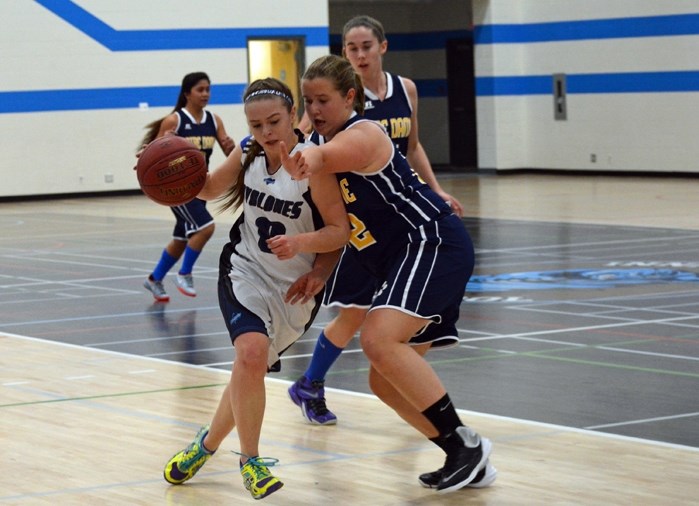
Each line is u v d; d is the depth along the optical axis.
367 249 5.26
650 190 23.70
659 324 9.65
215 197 5.53
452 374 7.84
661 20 26.66
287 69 28.86
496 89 30.06
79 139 26.52
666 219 18.31
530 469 5.50
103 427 6.56
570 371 7.86
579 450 5.82
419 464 5.69
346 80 5.11
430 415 5.11
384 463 5.72
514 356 8.44
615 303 10.81
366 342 5.03
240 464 5.14
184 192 5.31
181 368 8.32
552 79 29.41
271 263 5.27
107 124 26.77
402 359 5.03
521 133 30.50
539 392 7.24
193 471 5.39
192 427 6.53
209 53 27.66
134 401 7.24
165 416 6.81
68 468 5.70
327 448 6.03
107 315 10.93
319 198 5.10
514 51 30.22
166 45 27.20
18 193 26.02
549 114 29.66
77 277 13.67
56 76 26.17
